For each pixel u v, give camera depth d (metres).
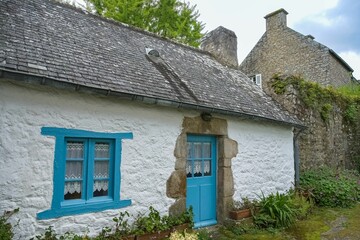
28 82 3.62
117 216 4.39
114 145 4.51
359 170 11.30
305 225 6.01
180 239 4.24
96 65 4.76
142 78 5.14
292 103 8.67
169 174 5.09
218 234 5.49
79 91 4.07
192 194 5.77
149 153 4.86
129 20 13.02
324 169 9.05
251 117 6.29
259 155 6.87
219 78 7.56
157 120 5.02
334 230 5.73
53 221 3.81
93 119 4.30
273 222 5.89
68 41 5.09
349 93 13.68
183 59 7.49
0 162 3.50
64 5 6.57
